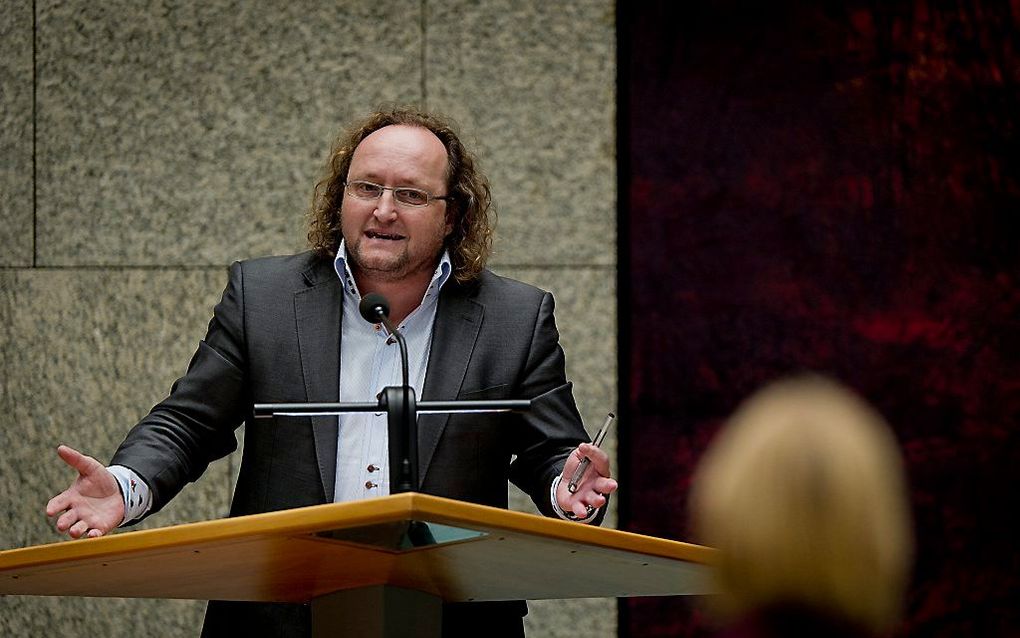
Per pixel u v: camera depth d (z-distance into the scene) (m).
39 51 13.11
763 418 3.06
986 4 12.80
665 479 12.66
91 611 12.73
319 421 8.44
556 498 7.61
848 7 12.86
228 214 12.87
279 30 13.00
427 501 5.25
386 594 6.53
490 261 12.80
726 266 12.77
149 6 13.05
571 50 13.00
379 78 12.95
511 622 8.37
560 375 8.97
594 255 12.83
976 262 12.66
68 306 12.92
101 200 12.97
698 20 12.93
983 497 12.49
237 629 8.19
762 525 2.98
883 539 2.93
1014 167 12.72
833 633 2.96
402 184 8.64
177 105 12.98
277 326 8.71
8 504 12.82
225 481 12.70
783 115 12.83
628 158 12.88
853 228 12.71
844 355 12.63
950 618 12.42
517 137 12.93
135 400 12.79
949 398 12.57
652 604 12.53
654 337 12.76
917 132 12.76
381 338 8.79
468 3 13.03
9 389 12.91
